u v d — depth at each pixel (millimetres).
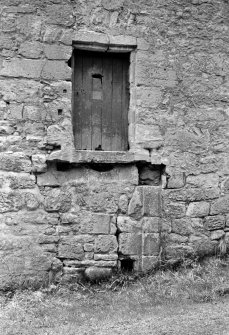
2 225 6875
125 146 7480
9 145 6941
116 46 7320
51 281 7000
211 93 7637
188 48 7559
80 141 7344
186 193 7504
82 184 7137
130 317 6062
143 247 7238
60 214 7059
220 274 7098
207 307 6250
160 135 7418
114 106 7480
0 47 6949
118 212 7223
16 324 5965
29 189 6980
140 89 7352
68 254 7039
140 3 7379
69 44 7125
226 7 7715
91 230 7121
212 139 7633
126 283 7121
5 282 6828
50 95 7070
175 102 7496
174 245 7426
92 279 7105
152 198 7301
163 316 6020
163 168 7453
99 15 7250
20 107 6988
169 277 7090
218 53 7672
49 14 7082
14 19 6984
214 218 7598
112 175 7270
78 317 6129
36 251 6945
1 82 6953
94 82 7441
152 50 7406
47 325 5930
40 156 6996
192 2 7582
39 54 7047
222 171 7652
